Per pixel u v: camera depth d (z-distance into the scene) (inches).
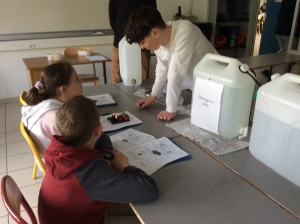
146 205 32.0
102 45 156.2
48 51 144.7
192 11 176.2
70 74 50.1
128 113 58.9
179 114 57.7
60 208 33.1
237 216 30.1
